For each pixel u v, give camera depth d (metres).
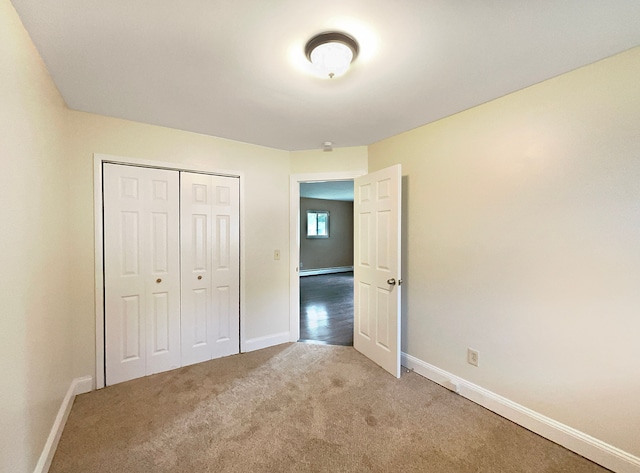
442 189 2.35
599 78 1.54
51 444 1.56
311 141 2.93
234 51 1.46
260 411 2.00
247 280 3.02
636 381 1.46
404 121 2.40
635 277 1.46
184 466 1.52
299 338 3.40
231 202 2.89
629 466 1.46
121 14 1.20
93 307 2.24
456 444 1.70
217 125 2.49
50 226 1.69
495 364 2.01
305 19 1.23
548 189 1.74
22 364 1.24
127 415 1.94
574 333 1.66
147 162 2.44
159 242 2.52
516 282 1.89
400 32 1.31
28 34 1.31
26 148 1.32
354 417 1.94
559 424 1.70
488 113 2.03
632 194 1.46
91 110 2.17
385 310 2.62
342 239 9.27
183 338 2.66
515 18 1.22
